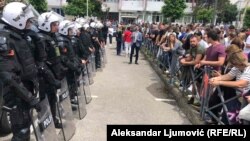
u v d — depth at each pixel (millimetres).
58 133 4465
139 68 12188
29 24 3660
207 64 5434
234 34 8773
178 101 6969
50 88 4312
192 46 6469
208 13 36125
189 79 6695
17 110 3484
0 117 4148
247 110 3562
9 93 3418
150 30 16328
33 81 3680
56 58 4445
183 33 11367
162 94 7871
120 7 45000
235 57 4219
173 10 32781
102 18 40906
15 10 3396
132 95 7609
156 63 12156
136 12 44906
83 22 8516
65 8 35281
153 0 44625
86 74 6660
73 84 5441
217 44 5461
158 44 11578
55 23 4512
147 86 8773
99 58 10898
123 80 9523
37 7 25469
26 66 3504
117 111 6203
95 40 10422
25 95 3250
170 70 8625
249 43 7473
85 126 5270
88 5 34625
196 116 5508
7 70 3121
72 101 5500
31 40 3801
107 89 8141
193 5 42719
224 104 4414
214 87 4836
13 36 3377
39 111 3520
